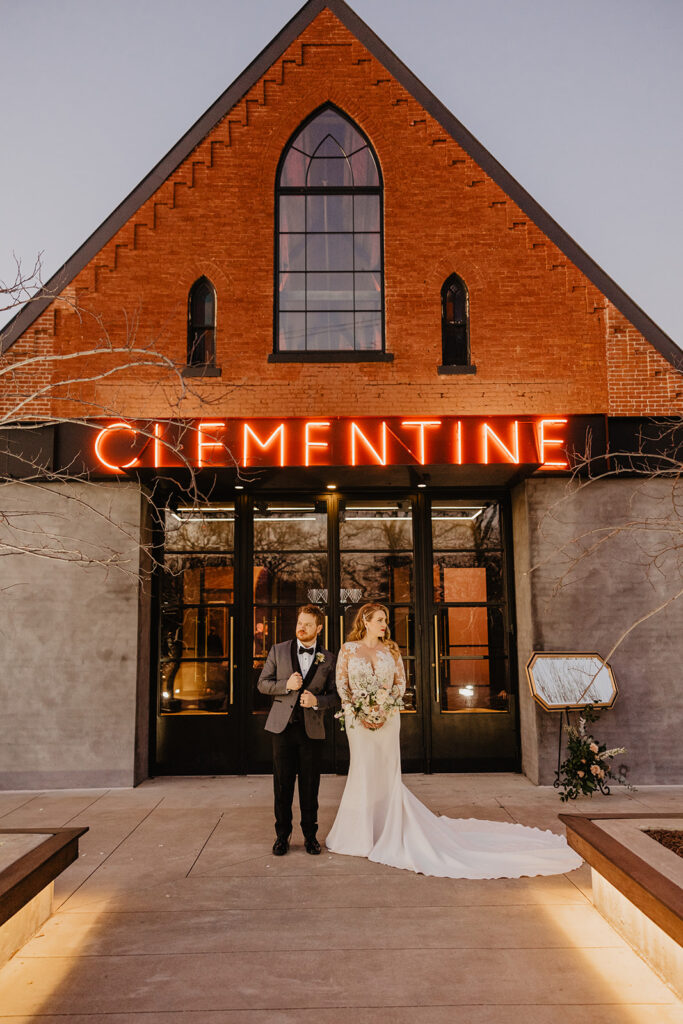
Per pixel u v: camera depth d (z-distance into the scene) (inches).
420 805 235.6
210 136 367.6
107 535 338.0
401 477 344.2
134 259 357.4
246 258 360.8
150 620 354.9
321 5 377.4
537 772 324.8
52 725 328.5
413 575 362.9
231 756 350.6
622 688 331.0
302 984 150.7
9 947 161.9
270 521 366.9
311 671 239.0
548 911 187.3
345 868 219.9
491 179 365.4
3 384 342.6
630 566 337.4
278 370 354.0
